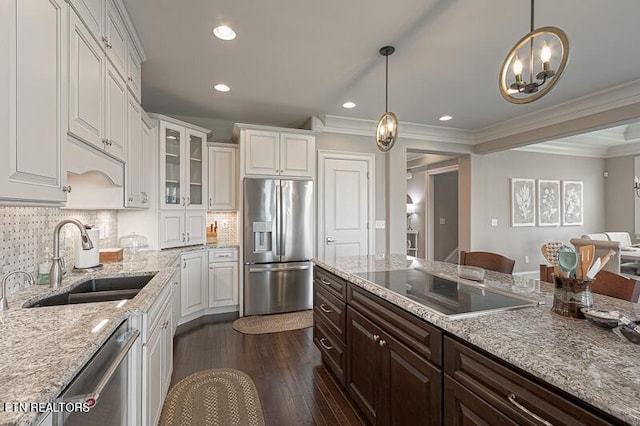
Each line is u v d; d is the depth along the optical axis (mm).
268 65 2791
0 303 1253
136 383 1345
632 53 2598
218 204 3943
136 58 2412
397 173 4652
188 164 3564
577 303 1149
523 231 5578
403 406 1409
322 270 2498
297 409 1947
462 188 5320
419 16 2115
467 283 1729
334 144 4355
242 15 2088
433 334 1224
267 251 3717
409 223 7566
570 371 780
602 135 5508
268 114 4137
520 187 5555
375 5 2000
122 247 2943
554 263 1243
